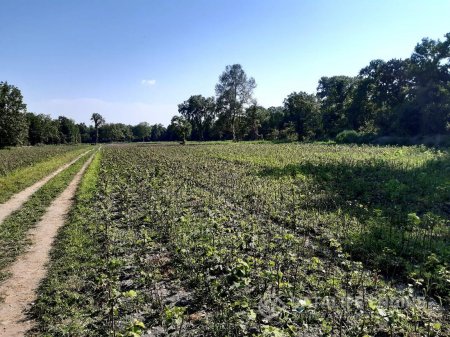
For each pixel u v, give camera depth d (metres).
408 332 6.72
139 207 17.36
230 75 95.75
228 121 99.94
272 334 5.93
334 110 82.19
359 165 25.08
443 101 48.06
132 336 5.68
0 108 88.19
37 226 15.05
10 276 9.94
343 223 12.77
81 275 9.71
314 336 6.65
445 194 16.00
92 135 185.12
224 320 7.07
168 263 10.41
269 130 106.88
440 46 50.12
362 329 6.52
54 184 25.53
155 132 197.38
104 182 25.03
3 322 7.64
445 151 32.28
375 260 9.95
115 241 12.34
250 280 8.14
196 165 32.66
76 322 7.42
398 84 67.75
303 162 28.81
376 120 62.53
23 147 102.56
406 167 22.92
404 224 12.97
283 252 10.54
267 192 18.41
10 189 23.61
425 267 9.31
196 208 16.66
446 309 7.64
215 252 9.87
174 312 6.04
